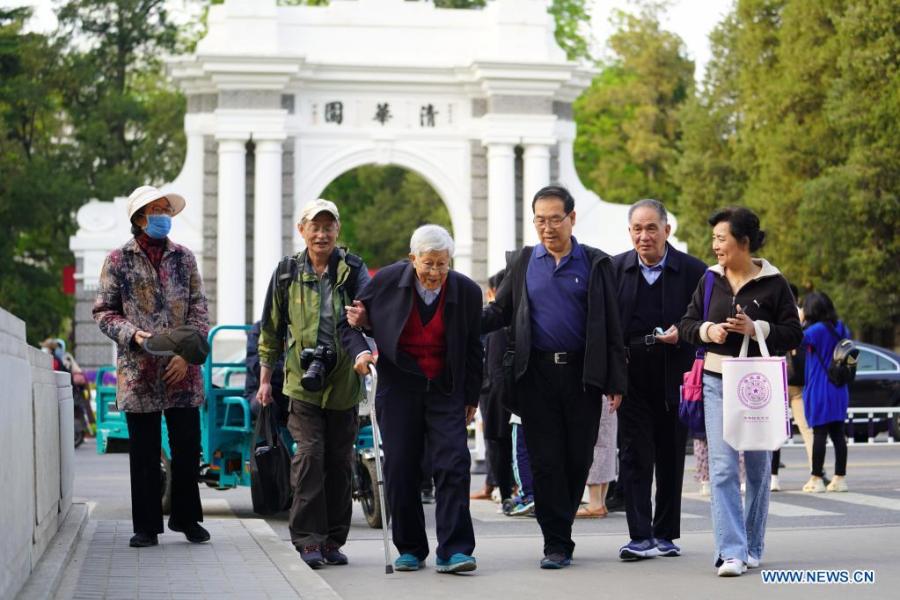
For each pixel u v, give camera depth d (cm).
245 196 3700
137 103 6194
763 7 5128
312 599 889
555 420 1102
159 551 1112
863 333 5034
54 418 1159
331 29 3794
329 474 1140
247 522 1335
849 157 4381
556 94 3894
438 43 3825
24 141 5878
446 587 1003
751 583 1004
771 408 1030
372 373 1072
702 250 5672
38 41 5859
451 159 3797
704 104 5853
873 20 4291
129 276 1148
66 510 1272
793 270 4703
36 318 5416
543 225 1099
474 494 1805
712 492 1059
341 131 3747
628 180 6919
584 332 1095
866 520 1473
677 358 1126
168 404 1135
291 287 1127
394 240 7206
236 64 3628
